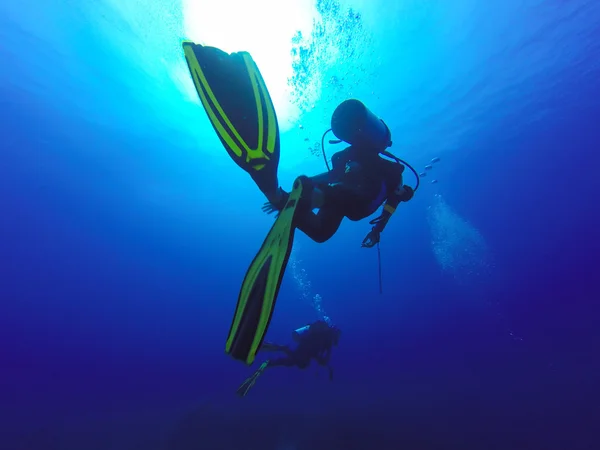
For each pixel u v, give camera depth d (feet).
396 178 6.88
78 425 41.98
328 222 5.76
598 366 40.75
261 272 4.89
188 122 55.01
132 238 90.68
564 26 40.83
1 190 63.57
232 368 81.82
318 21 39.70
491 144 64.54
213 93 6.17
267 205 7.66
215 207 81.25
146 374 90.74
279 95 47.65
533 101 53.01
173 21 39.93
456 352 73.20
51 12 36.81
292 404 39.50
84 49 41.32
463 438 25.55
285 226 5.02
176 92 49.42
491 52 44.01
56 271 90.48
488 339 85.35
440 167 71.20
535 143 65.41
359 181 6.40
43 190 65.26
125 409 49.93
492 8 39.06
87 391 68.44
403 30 40.78
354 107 6.45
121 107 50.19
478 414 30.19
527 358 54.39
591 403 28.73
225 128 5.84
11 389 73.15
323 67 43.98
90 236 84.02
